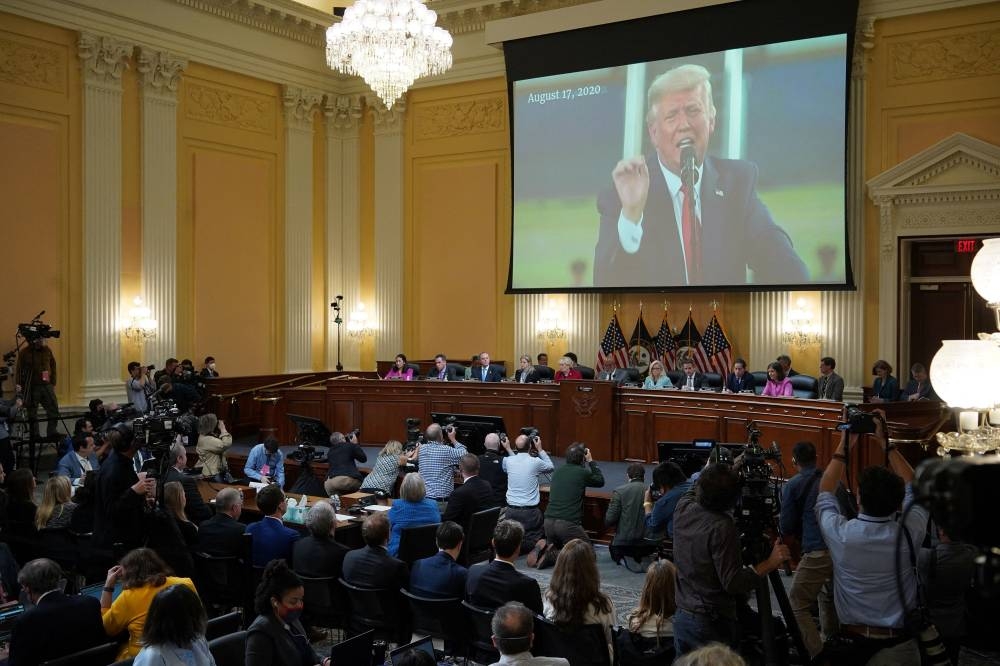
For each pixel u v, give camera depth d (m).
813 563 5.44
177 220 15.94
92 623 4.77
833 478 4.32
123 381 15.11
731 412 11.21
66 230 14.50
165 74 15.52
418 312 18.00
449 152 17.58
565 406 12.52
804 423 10.38
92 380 14.71
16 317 13.92
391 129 17.98
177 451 7.88
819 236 13.58
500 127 17.03
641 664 5.03
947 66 13.11
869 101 13.67
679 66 14.59
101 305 14.81
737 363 12.84
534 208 16.06
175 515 6.46
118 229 15.04
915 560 3.98
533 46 15.91
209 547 6.45
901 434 8.88
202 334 16.41
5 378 12.82
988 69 12.80
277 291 17.66
